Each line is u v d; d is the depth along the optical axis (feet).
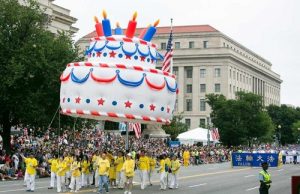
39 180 109.50
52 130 152.05
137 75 79.77
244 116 285.02
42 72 126.41
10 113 132.26
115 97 78.79
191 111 414.62
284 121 504.84
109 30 83.35
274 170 160.97
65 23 287.69
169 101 84.23
